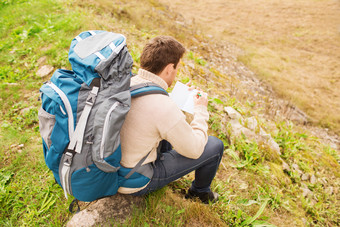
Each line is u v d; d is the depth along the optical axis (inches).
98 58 47.0
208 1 675.4
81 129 45.9
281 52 422.3
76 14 188.9
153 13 307.1
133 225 64.4
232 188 95.0
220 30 478.0
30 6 204.4
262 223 75.8
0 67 142.7
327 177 138.9
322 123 246.4
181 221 71.0
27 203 74.3
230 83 218.4
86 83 47.1
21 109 115.9
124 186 56.6
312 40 478.6
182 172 65.2
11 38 166.6
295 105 265.1
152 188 62.9
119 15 241.6
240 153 115.2
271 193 99.2
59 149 47.9
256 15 597.0
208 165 69.4
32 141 98.7
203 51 282.7
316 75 357.1
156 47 52.8
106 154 46.2
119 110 44.9
